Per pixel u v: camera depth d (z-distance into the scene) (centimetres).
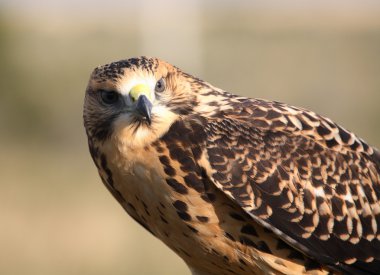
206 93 894
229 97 902
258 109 893
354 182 902
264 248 862
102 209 1914
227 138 862
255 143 869
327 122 917
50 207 1936
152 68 876
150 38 3728
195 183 847
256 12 6812
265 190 861
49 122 2941
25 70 3061
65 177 2212
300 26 5794
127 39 4675
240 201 847
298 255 874
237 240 857
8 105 2936
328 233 883
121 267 1590
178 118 863
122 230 1731
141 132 854
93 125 888
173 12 4128
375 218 909
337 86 3234
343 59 3962
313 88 3212
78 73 3256
